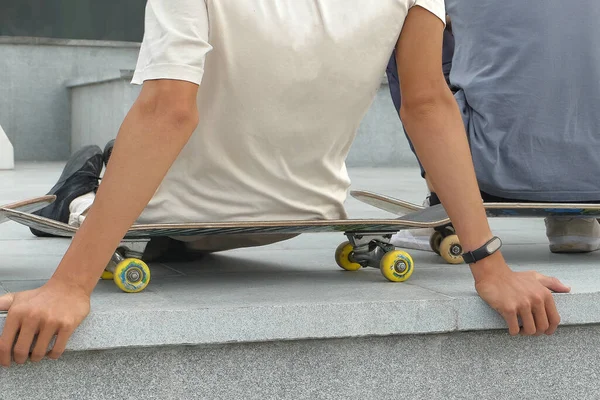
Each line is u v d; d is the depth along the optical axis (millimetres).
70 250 1655
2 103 12594
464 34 2746
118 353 1708
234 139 1957
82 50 12789
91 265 1646
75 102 12648
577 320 2010
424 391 1947
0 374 1636
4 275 2256
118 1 12883
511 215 2686
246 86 1898
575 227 2854
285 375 1830
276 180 2035
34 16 12617
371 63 1958
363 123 11062
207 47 1771
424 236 2916
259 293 1939
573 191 2648
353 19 1915
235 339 1748
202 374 1769
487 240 1947
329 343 1859
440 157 1951
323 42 1898
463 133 1984
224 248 2449
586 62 2631
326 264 2564
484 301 1936
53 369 1667
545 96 2613
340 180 2148
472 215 1947
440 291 2012
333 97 1962
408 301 1878
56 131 12867
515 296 1895
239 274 2299
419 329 1889
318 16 1906
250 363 1802
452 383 1971
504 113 2625
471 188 1954
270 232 2078
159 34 1769
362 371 1890
